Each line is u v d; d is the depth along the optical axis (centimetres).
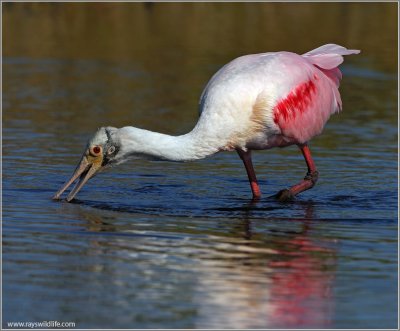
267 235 1341
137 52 3166
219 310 1048
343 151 1978
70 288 1105
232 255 1237
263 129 1573
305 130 1620
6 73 2798
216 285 1122
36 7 3641
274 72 1578
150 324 1005
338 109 1712
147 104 2425
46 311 1035
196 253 1240
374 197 1603
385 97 2600
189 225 1388
